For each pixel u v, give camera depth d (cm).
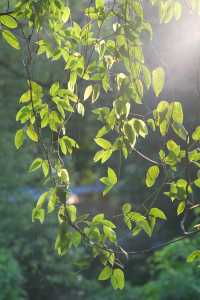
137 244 1561
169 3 433
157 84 417
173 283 1115
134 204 1628
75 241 430
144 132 422
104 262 433
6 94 1505
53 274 1400
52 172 434
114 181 439
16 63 1445
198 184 434
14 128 1510
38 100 439
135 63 420
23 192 1441
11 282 1213
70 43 446
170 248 1066
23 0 436
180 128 421
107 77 428
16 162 1423
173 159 430
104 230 432
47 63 910
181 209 437
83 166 1653
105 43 431
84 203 2034
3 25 436
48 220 1398
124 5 423
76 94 440
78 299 1450
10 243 1415
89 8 436
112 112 425
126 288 1426
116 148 429
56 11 444
